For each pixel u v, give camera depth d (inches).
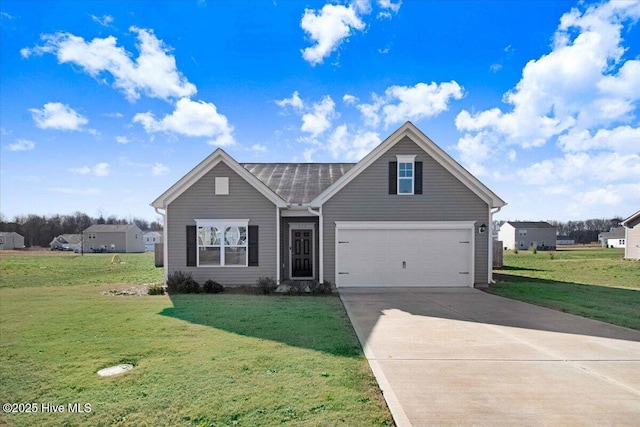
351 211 549.6
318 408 159.9
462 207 550.9
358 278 547.8
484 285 545.3
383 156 551.5
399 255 548.7
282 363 213.3
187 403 165.0
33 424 150.6
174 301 424.5
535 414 157.4
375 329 296.4
